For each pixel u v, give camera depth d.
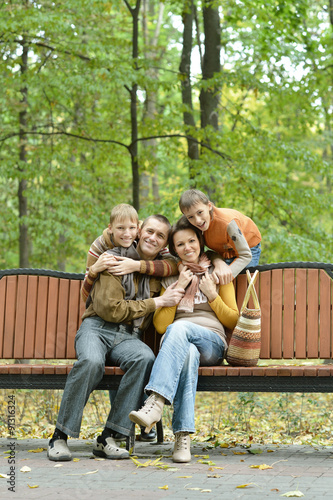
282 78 11.59
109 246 4.40
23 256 13.84
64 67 11.28
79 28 10.97
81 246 14.67
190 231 4.30
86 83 10.86
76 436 3.82
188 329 3.97
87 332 4.09
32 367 4.16
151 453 4.08
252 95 15.50
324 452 4.20
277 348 4.64
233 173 10.73
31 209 14.09
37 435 5.44
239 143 11.38
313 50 11.88
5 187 14.27
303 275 4.68
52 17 10.46
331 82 12.16
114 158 12.99
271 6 11.51
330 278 4.64
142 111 12.94
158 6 19.17
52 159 12.50
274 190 11.28
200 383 4.04
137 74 10.67
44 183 13.29
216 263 4.37
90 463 3.70
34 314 4.90
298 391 3.97
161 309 4.28
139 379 3.91
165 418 5.99
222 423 6.05
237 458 3.93
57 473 3.40
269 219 11.63
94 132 12.57
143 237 4.32
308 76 11.72
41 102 13.34
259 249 4.82
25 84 12.04
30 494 2.91
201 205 4.21
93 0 10.77
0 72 11.93
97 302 4.09
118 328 4.14
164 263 4.28
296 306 4.66
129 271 4.16
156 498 2.81
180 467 3.58
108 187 13.32
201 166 10.85
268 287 4.69
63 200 12.66
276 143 11.20
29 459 3.84
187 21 11.45
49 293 4.90
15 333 4.89
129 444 3.95
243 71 11.05
